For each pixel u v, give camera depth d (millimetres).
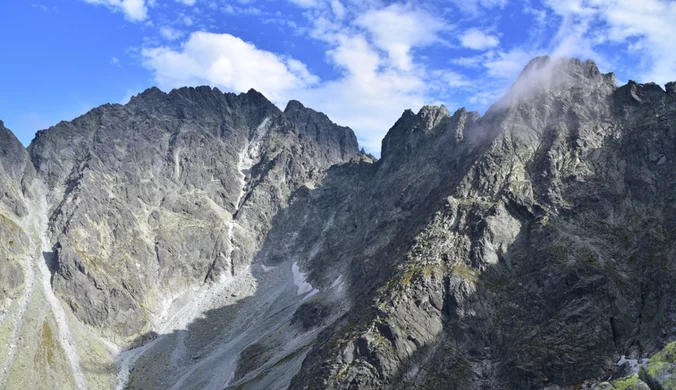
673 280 135625
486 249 165125
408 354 144125
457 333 149125
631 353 128875
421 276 160375
